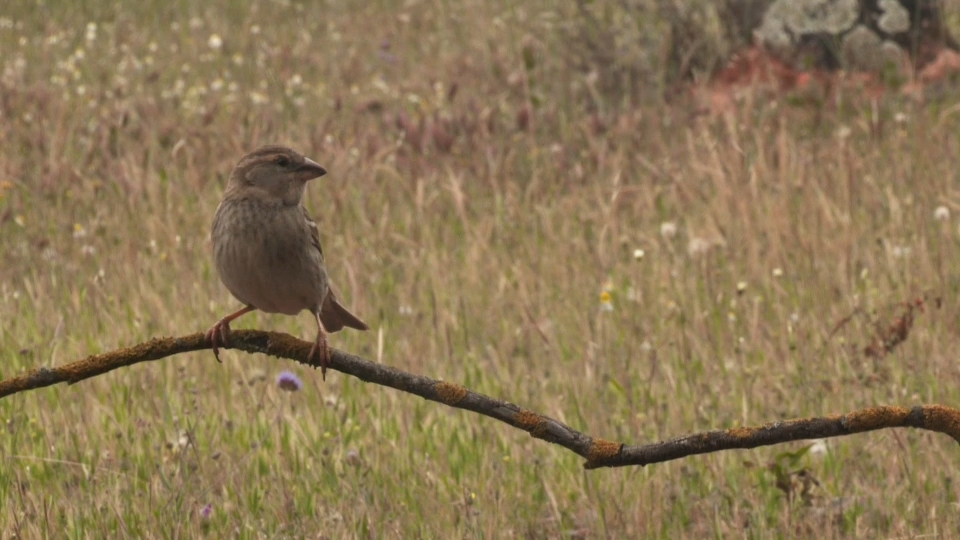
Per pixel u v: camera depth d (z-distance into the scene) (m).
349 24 28.44
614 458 5.99
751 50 20.39
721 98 19.81
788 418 9.84
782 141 15.36
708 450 5.99
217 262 7.57
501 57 22.84
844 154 15.36
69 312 12.30
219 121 19.22
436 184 16.67
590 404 10.30
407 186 15.47
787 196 14.56
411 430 10.12
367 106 19.75
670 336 11.69
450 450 9.74
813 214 14.21
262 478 9.23
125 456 9.50
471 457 9.61
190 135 17.78
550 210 15.25
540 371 11.16
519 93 20.81
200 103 20.91
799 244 13.48
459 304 12.62
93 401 10.30
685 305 12.33
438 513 8.70
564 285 12.96
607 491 9.10
